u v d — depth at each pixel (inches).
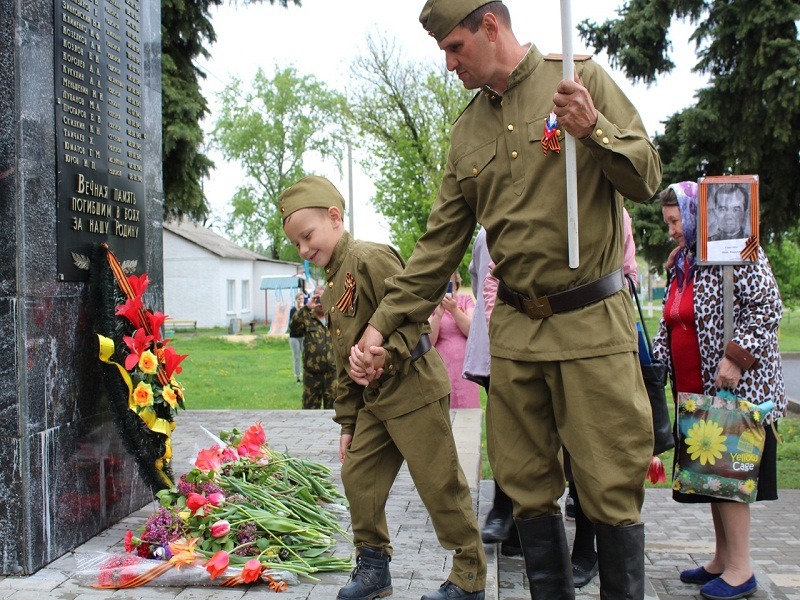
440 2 94.8
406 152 951.6
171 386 152.9
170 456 155.1
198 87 520.4
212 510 136.2
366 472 118.3
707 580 154.2
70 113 140.9
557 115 87.0
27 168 129.0
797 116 490.3
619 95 95.7
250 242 1980.8
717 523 153.0
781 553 182.4
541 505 99.7
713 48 513.0
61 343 137.6
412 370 114.9
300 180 121.7
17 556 127.9
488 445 103.8
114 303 148.1
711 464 142.4
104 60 152.6
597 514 93.4
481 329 161.3
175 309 1512.1
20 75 127.4
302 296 487.2
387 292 109.5
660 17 529.3
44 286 133.2
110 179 154.6
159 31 179.5
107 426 153.0
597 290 94.4
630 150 87.1
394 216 964.6
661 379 128.6
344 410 125.3
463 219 106.6
